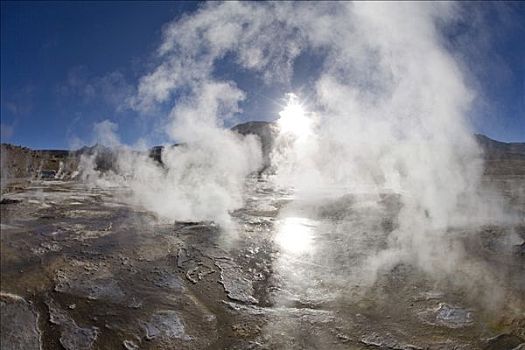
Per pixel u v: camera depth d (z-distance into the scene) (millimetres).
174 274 3926
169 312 3141
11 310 3104
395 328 2865
